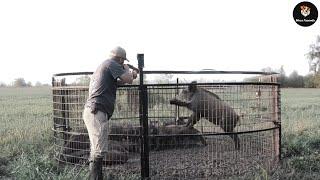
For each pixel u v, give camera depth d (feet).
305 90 181.57
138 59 19.51
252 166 21.56
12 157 24.57
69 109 22.26
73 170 19.61
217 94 23.06
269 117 23.02
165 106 24.16
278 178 19.65
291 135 31.53
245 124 23.29
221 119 23.62
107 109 18.15
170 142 24.89
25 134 31.71
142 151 19.85
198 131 25.17
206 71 22.88
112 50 18.78
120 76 18.12
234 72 23.44
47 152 24.39
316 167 21.77
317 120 42.70
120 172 20.67
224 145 25.91
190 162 22.15
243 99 22.18
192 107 24.23
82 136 22.27
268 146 23.76
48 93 149.48
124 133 22.67
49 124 39.11
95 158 18.17
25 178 18.93
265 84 21.42
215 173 20.70
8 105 75.15
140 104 19.77
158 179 19.98
